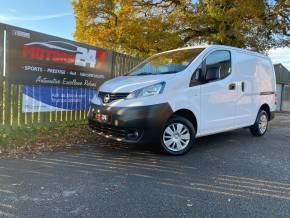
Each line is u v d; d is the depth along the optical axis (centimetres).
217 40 1296
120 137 509
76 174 423
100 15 1680
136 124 489
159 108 500
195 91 557
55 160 488
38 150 542
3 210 307
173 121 530
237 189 386
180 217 305
